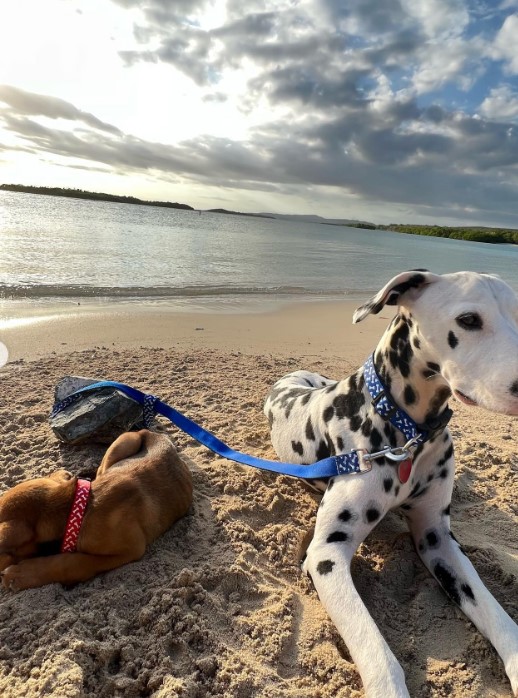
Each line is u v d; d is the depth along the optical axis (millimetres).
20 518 637
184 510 766
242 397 1238
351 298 2953
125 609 587
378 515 648
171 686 491
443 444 680
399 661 562
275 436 899
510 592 659
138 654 534
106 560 640
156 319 1994
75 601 600
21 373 1291
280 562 702
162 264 3592
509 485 923
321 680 531
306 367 1525
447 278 607
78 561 624
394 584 677
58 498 653
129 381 1290
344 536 628
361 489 639
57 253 3484
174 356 1527
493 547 742
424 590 658
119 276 2941
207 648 548
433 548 673
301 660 550
